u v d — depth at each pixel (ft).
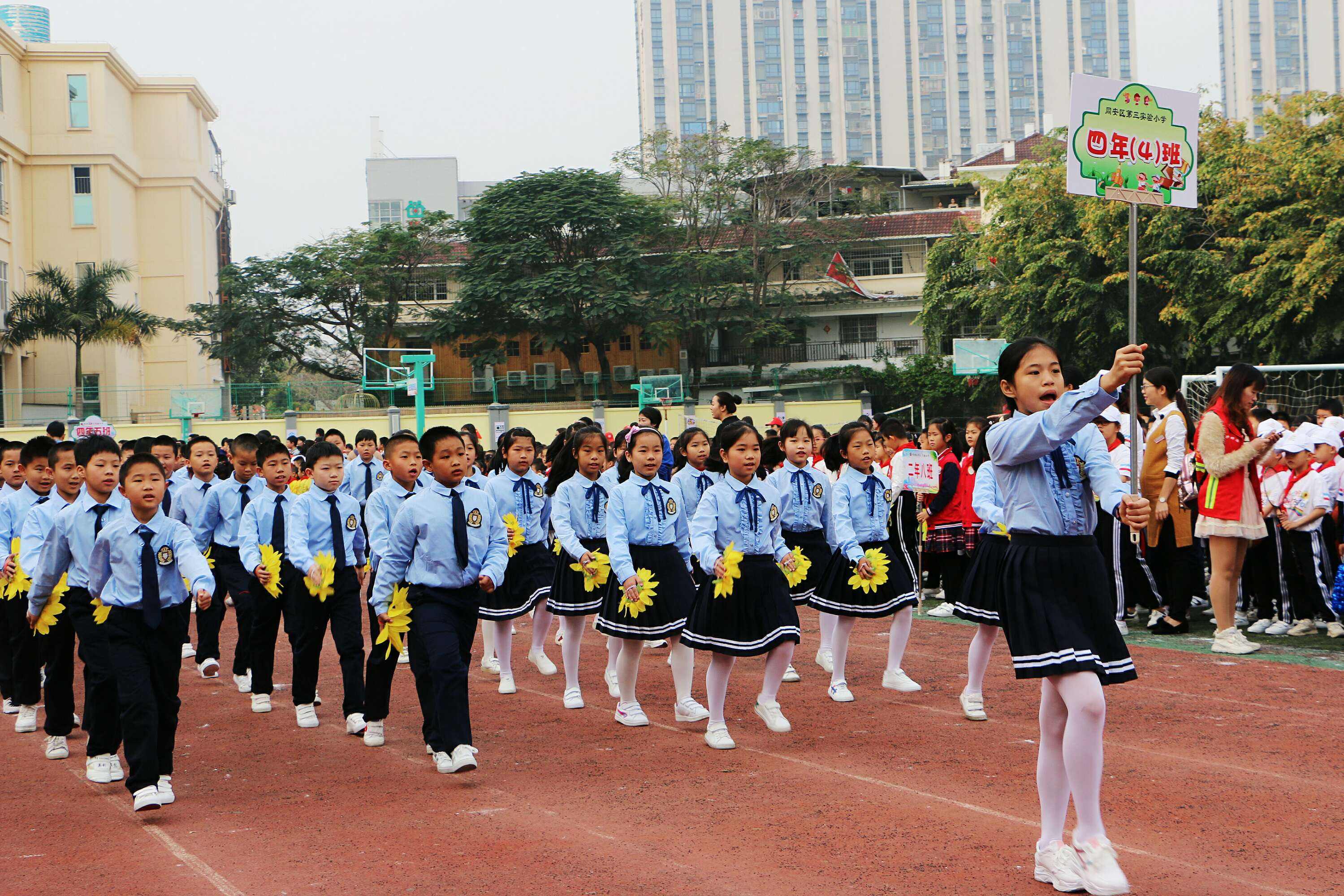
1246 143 97.91
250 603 27.68
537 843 16.15
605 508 27.43
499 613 28.19
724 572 21.56
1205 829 15.75
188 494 33.50
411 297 160.86
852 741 21.76
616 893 13.99
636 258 146.51
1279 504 31.71
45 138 149.38
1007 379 14.97
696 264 149.79
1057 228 105.60
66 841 17.21
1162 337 105.09
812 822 16.65
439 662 20.22
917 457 33.58
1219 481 29.14
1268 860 14.44
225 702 28.12
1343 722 21.84
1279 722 21.99
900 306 159.63
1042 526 14.08
